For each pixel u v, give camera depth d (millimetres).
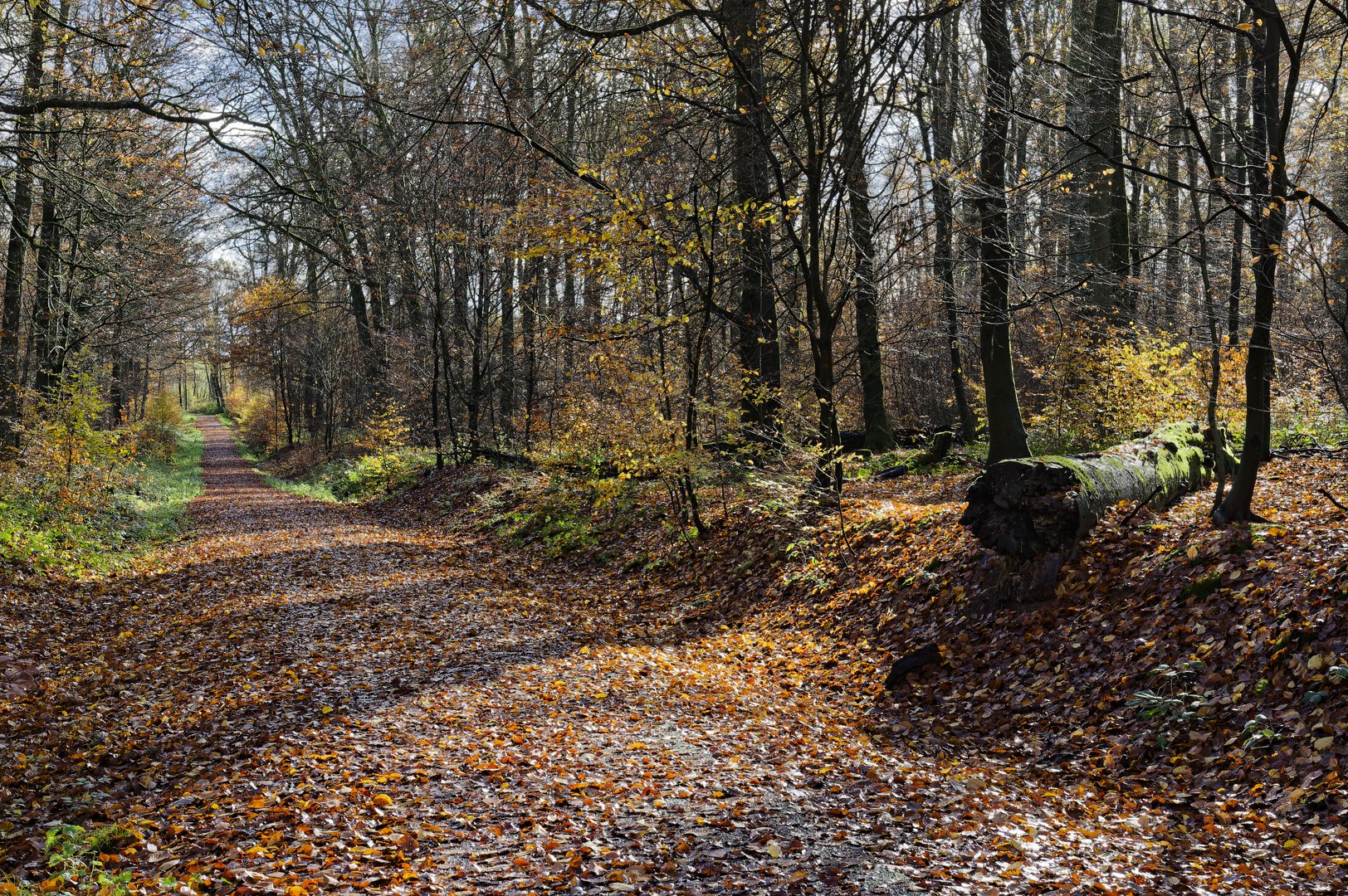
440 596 12633
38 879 4332
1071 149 10211
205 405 103625
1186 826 5172
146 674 8773
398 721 7145
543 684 8359
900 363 28859
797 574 11492
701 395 14578
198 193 17578
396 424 29750
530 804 5512
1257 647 6410
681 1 11297
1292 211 8055
